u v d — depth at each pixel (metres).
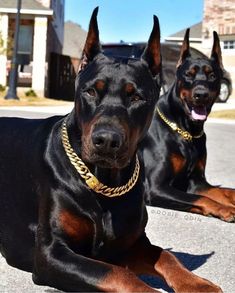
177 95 1.51
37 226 0.87
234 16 6.50
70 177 0.83
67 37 22.28
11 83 5.45
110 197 0.83
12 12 6.16
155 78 0.91
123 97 0.82
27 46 6.62
